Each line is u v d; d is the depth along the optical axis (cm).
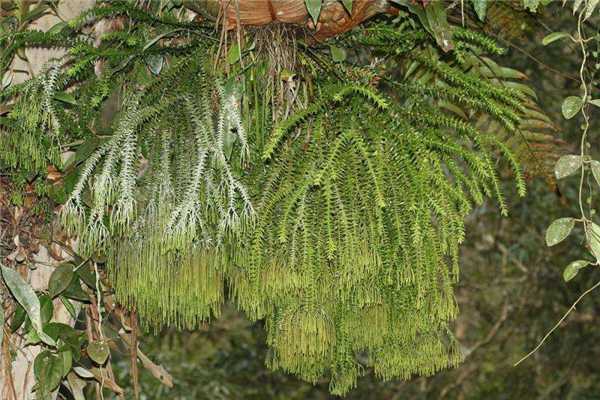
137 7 286
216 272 279
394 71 329
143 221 275
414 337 282
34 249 292
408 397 596
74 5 296
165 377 329
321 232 268
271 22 279
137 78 284
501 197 275
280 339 282
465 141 296
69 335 293
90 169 269
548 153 321
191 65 278
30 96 272
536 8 293
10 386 290
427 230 269
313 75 285
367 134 275
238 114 271
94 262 294
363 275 269
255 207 271
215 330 595
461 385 600
